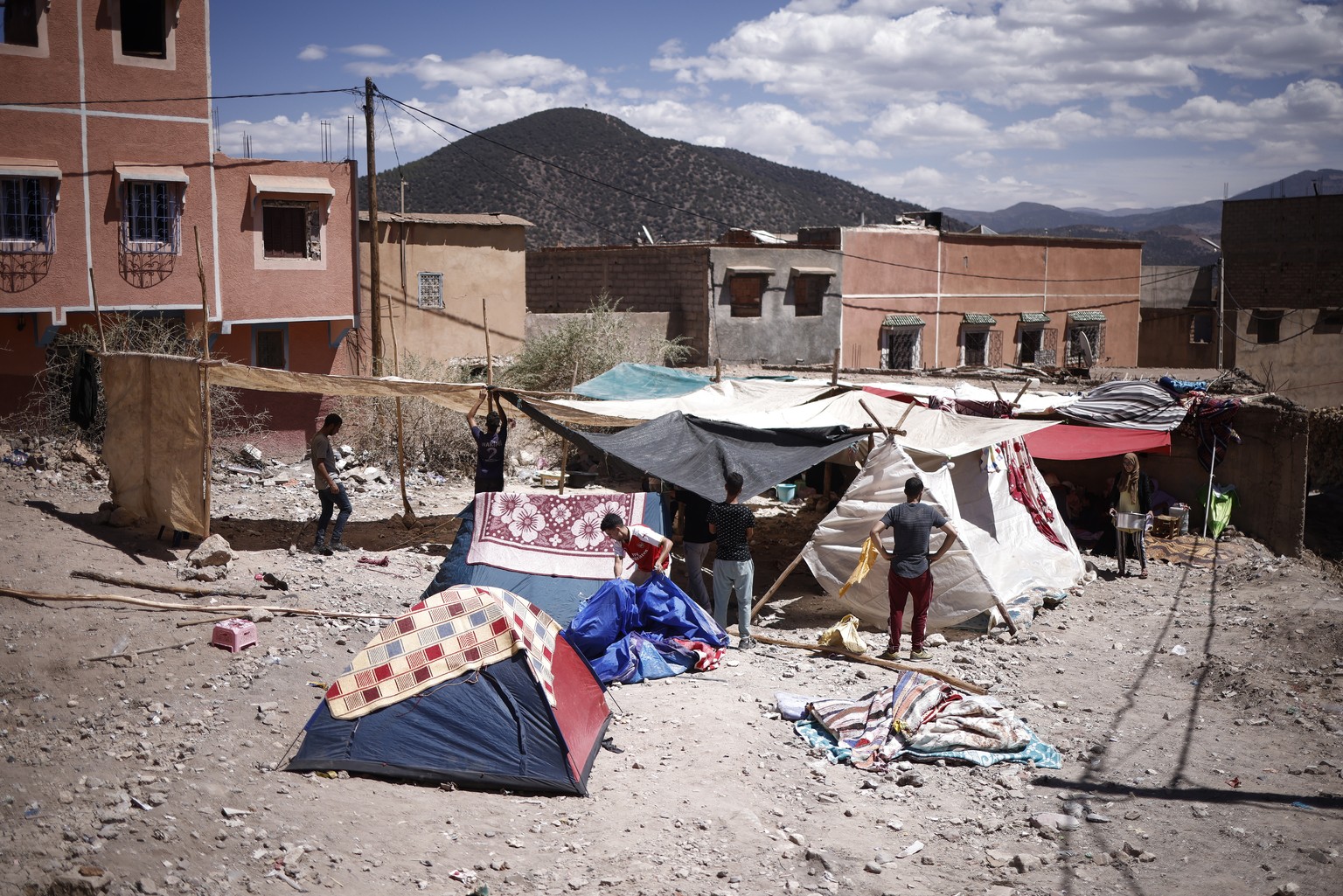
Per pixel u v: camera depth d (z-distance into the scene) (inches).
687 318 1272.1
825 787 277.4
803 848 242.2
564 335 978.7
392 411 812.0
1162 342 1844.2
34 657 311.0
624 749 292.7
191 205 749.3
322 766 261.1
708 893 218.7
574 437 487.5
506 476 789.9
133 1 737.6
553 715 267.7
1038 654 397.7
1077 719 330.3
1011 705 340.8
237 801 238.4
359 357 892.6
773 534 621.3
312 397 819.4
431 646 276.2
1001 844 247.6
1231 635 419.5
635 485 772.6
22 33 691.4
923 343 1524.4
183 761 255.3
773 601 472.7
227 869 207.3
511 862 226.1
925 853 241.9
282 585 417.1
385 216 940.0
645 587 379.9
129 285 722.2
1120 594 492.4
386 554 506.9
